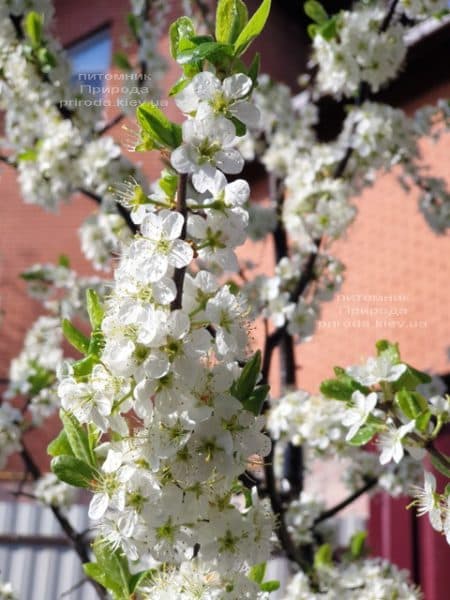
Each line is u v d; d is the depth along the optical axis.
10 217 6.45
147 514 1.18
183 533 1.22
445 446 3.87
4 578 5.20
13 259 6.40
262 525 1.31
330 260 3.22
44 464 5.72
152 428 1.16
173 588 1.30
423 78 4.64
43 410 3.64
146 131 1.25
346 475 3.32
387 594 2.32
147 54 3.57
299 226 3.21
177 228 1.16
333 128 4.97
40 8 3.04
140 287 1.14
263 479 2.68
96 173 3.19
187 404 1.16
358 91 3.31
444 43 4.42
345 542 4.46
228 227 1.22
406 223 4.55
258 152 4.20
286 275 3.25
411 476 3.09
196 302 1.21
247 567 1.32
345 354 4.57
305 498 3.33
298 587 2.53
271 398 3.12
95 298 1.32
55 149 3.24
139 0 3.69
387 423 1.63
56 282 3.98
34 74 3.03
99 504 1.18
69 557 5.19
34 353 4.02
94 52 6.09
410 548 4.27
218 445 1.18
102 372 1.17
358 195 3.43
